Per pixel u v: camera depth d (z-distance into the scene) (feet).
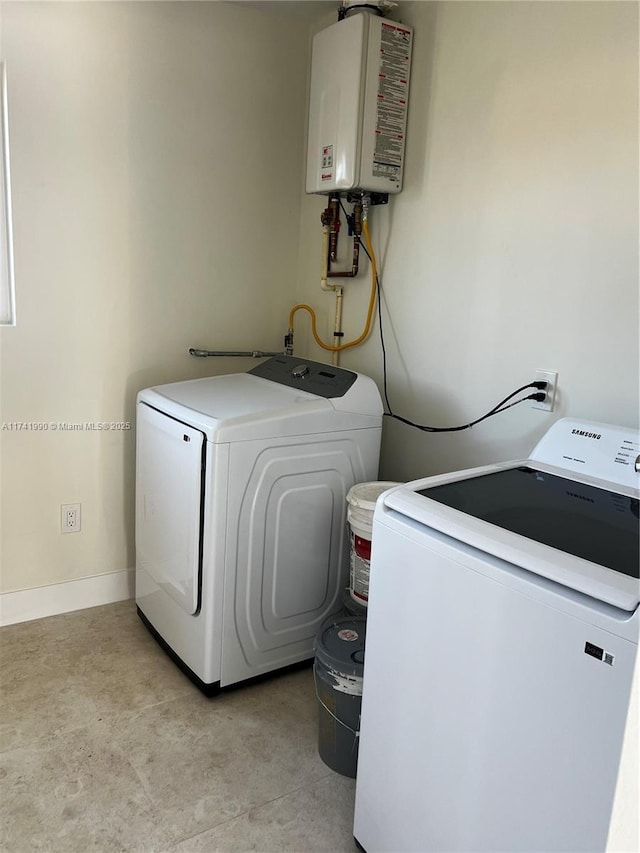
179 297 8.14
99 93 7.11
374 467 7.18
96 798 5.26
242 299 8.71
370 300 7.91
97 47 7.02
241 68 8.08
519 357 6.17
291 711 6.47
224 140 8.12
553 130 5.66
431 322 7.12
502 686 3.59
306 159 8.09
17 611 7.67
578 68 5.42
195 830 5.02
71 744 5.82
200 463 6.03
